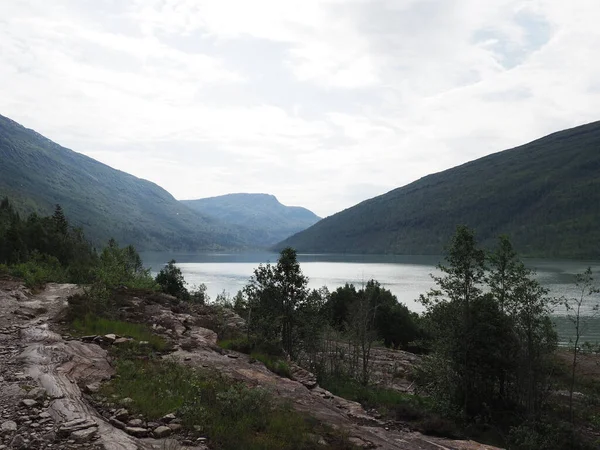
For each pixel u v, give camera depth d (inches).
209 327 940.6
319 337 1119.0
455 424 770.2
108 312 810.2
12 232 2082.9
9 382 387.9
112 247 1876.2
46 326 631.8
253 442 364.2
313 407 564.4
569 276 5103.3
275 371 708.7
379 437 511.8
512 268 914.1
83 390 409.4
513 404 897.5
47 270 1433.3
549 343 901.8
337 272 7249.0
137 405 393.4
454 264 928.9
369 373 1114.1
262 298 1036.5
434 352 989.8
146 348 613.6
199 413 392.8
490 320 876.6
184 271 7431.1
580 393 1109.1
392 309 2103.8
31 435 300.5
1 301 784.3
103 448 295.9
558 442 771.4
